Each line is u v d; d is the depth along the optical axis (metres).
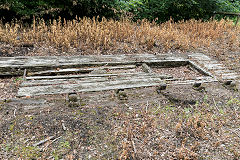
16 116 3.42
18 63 4.97
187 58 6.45
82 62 5.39
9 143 2.95
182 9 10.68
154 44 7.07
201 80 5.27
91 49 6.24
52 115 3.51
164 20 10.68
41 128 3.23
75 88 4.28
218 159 2.96
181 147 3.11
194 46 7.38
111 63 5.56
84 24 7.39
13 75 4.83
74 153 2.90
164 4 10.02
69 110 3.68
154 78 5.03
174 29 8.85
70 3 8.05
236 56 6.96
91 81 4.64
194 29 8.85
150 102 4.14
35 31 6.99
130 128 3.41
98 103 3.94
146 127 3.48
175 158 2.95
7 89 4.19
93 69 5.26
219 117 3.88
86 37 6.79
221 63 6.40
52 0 7.82
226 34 9.12
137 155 2.95
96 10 8.69
